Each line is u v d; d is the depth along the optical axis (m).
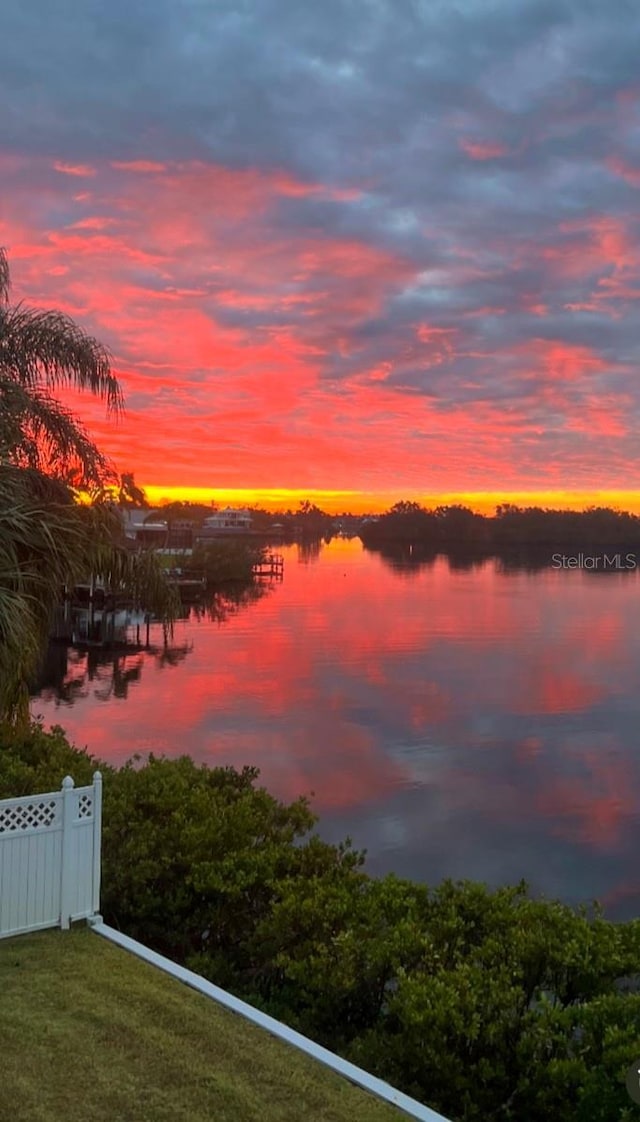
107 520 8.91
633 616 52.47
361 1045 5.07
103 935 6.07
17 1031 4.68
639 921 5.92
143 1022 4.86
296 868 7.19
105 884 6.97
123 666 33.59
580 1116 4.21
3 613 6.83
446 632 44.41
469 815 15.47
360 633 43.94
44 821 6.12
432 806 15.97
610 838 14.35
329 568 101.50
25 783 8.32
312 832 14.13
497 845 13.92
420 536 173.75
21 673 7.94
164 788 8.41
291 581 81.06
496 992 4.90
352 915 6.18
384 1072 4.89
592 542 149.12
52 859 6.15
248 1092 4.23
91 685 29.36
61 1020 4.83
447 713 24.94
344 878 6.97
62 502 8.64
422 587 75.00
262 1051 4.63
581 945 5.45
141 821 7.75
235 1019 4.97
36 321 9.47
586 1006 4.73
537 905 6.18
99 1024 4.81
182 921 6.91
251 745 20.84
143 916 6.91
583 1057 4.50
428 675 31.58
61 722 23.33
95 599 40.78
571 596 66.81
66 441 9.00
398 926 5.78
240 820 7.75
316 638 42.00
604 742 21.53
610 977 5.32
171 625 9.95
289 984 6.18
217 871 6.89
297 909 6.16
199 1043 4.67
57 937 6.01
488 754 20.19
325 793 16.67
